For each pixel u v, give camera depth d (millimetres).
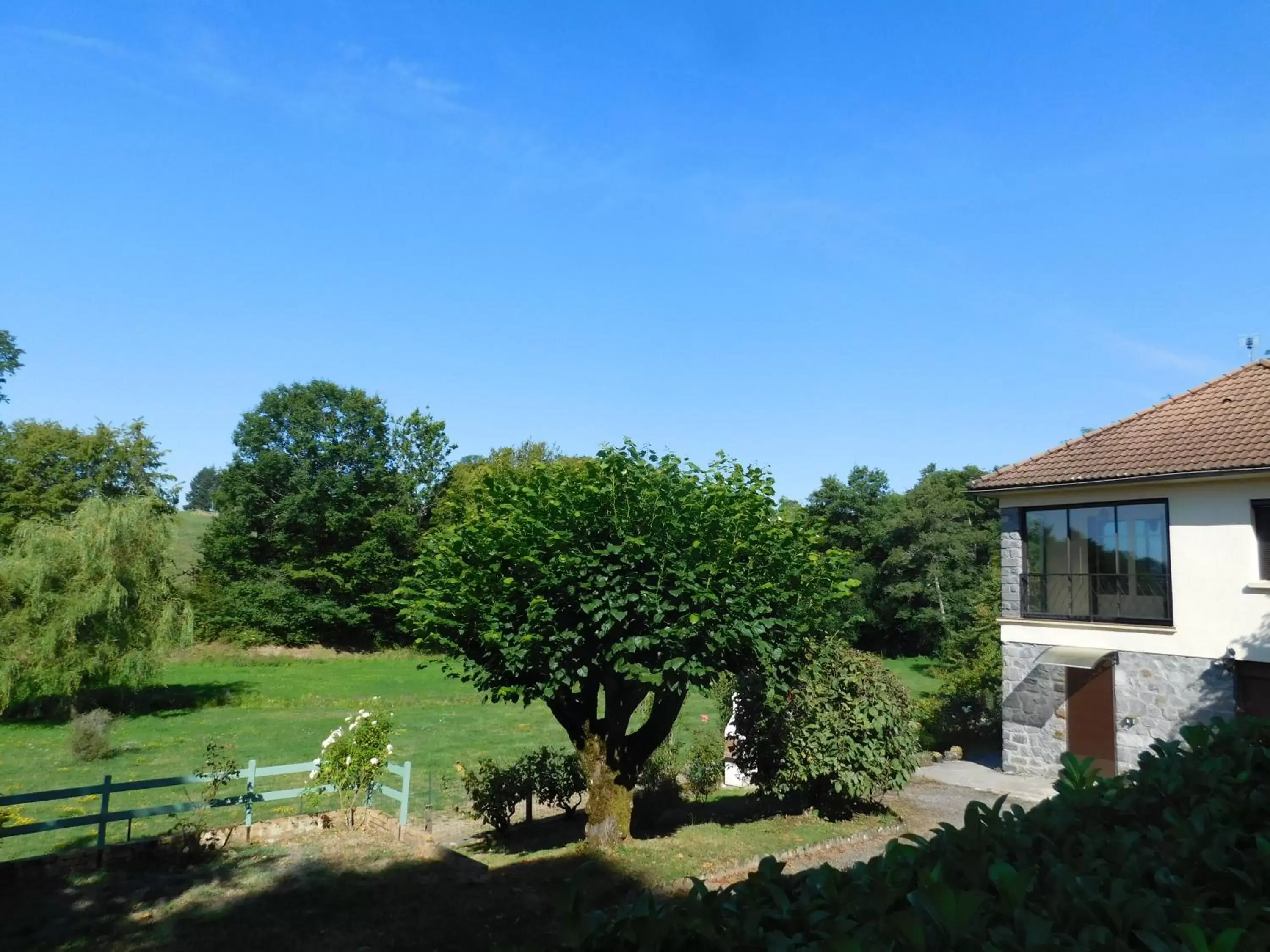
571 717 12141
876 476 55656
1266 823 3410
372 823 13383
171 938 8609
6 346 45531
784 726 13305
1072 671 17516
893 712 13008
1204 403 17969
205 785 13109
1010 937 2109
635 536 10930
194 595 48969
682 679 11094
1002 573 18859
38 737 25078
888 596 51406
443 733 25031
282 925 8938
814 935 2316
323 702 32625
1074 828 3219
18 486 43938
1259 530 15227
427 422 57406
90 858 11062
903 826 13117
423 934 8617
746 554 11602
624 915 2463
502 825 13828
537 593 10945
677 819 14141
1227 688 15227
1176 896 2514
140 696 31547
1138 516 16906
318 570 51750
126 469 46781
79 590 28469
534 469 12367
